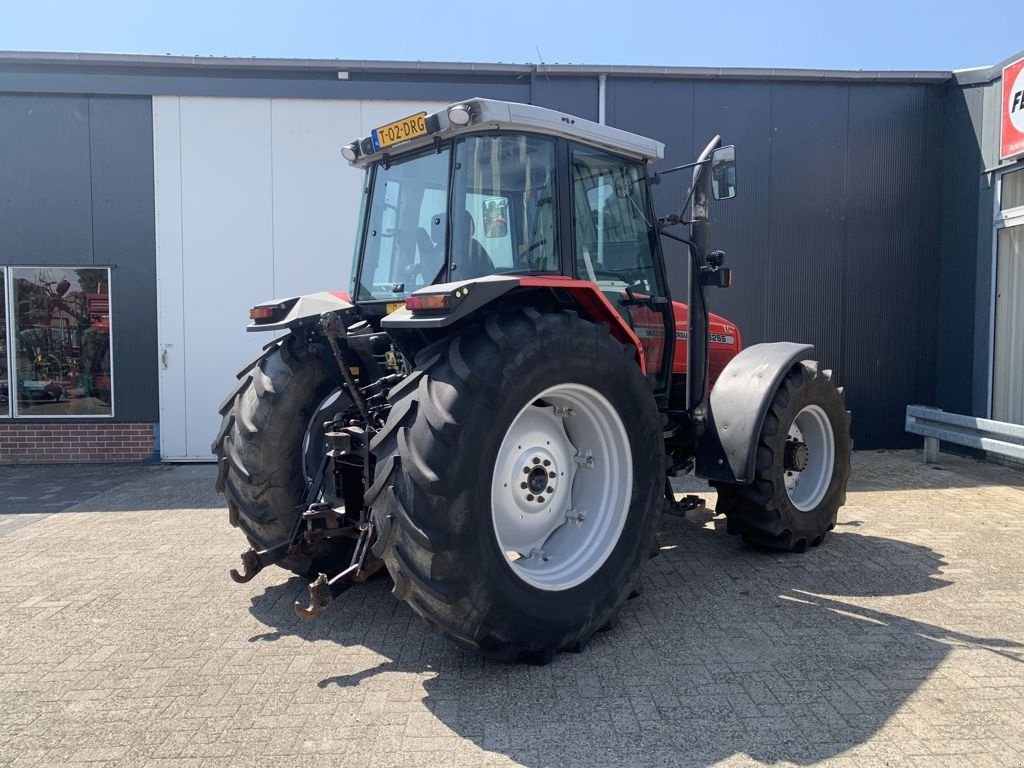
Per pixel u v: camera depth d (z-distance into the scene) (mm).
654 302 4258
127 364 7875
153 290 7867
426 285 3547
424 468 2723
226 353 7934
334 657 3209
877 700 2766
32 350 7836
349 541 4012
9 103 7648
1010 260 7363
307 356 3881
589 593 3236
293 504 3809
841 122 8016
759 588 3969
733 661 3104
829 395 4637
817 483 4676
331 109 7875
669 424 4441
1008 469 7195
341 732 2598
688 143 7910
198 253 7863
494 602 2869
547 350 3061
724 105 7914
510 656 2996
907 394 8258
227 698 2854
